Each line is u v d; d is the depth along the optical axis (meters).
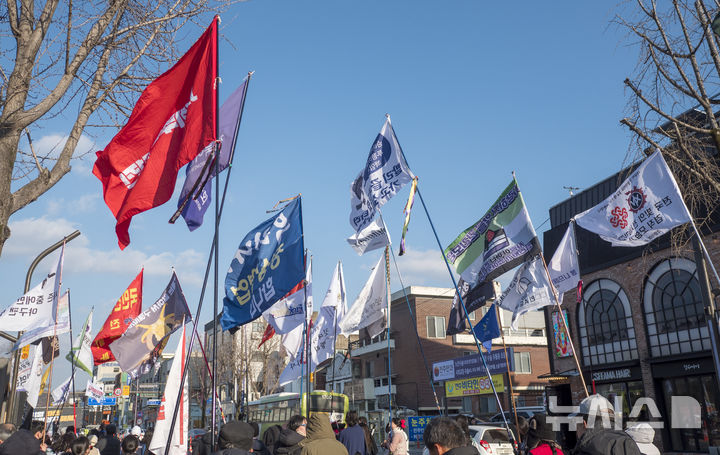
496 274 10.80
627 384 22.00
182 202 7.49
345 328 15.75
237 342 49.03
